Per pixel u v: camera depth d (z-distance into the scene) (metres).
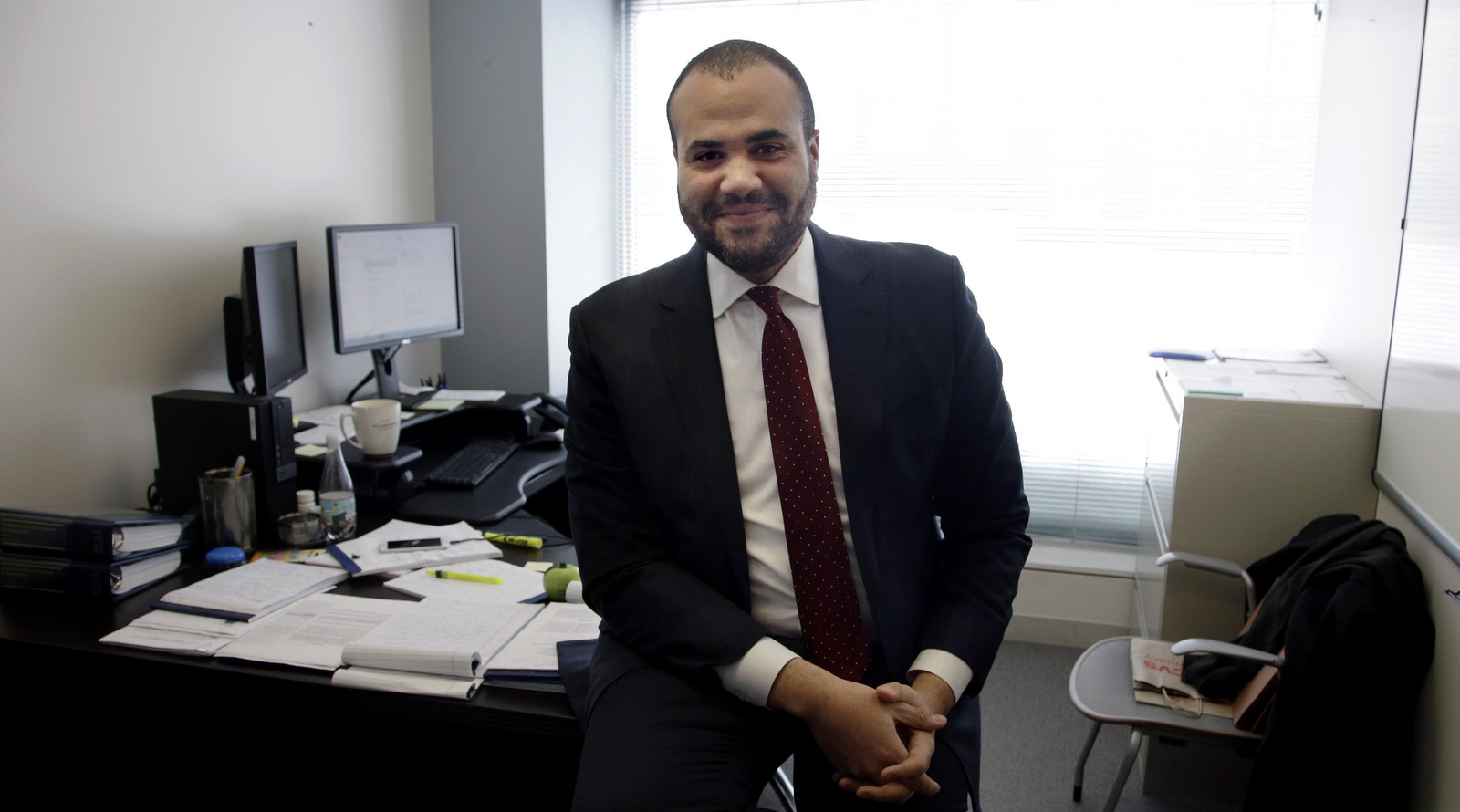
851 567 1.23
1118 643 2.09
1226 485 2.08
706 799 1.05
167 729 1.64
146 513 1.82
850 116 3.27
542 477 2.41
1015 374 3.26
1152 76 3.01
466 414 2.68
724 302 1.24
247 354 2.10
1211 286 3.06
